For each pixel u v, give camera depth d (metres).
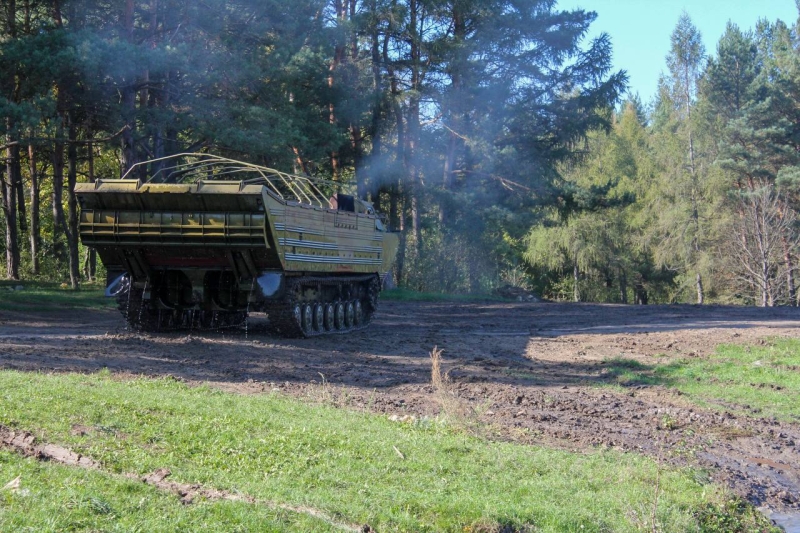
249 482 6.83
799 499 8.55
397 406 11.23
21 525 5.10
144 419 8.48
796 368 16.48
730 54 56.41
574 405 12.18
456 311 31.66
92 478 6.27
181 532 5.44
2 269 41.69
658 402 12.99
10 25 28.00
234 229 15.98
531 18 42.34
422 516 6.58
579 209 45.09
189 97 28.34
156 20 28.62
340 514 6.29
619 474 8.29
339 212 19.89
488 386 13.46
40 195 50.97
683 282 59.12
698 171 58.97
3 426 7.46
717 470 9.18
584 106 44.00
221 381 12.44
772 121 53.81
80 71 24.67
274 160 29.23
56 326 19.64
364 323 23.05
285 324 17.84
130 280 17.45
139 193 16.03
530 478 7.94
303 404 10.55
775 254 53.53
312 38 33.22
